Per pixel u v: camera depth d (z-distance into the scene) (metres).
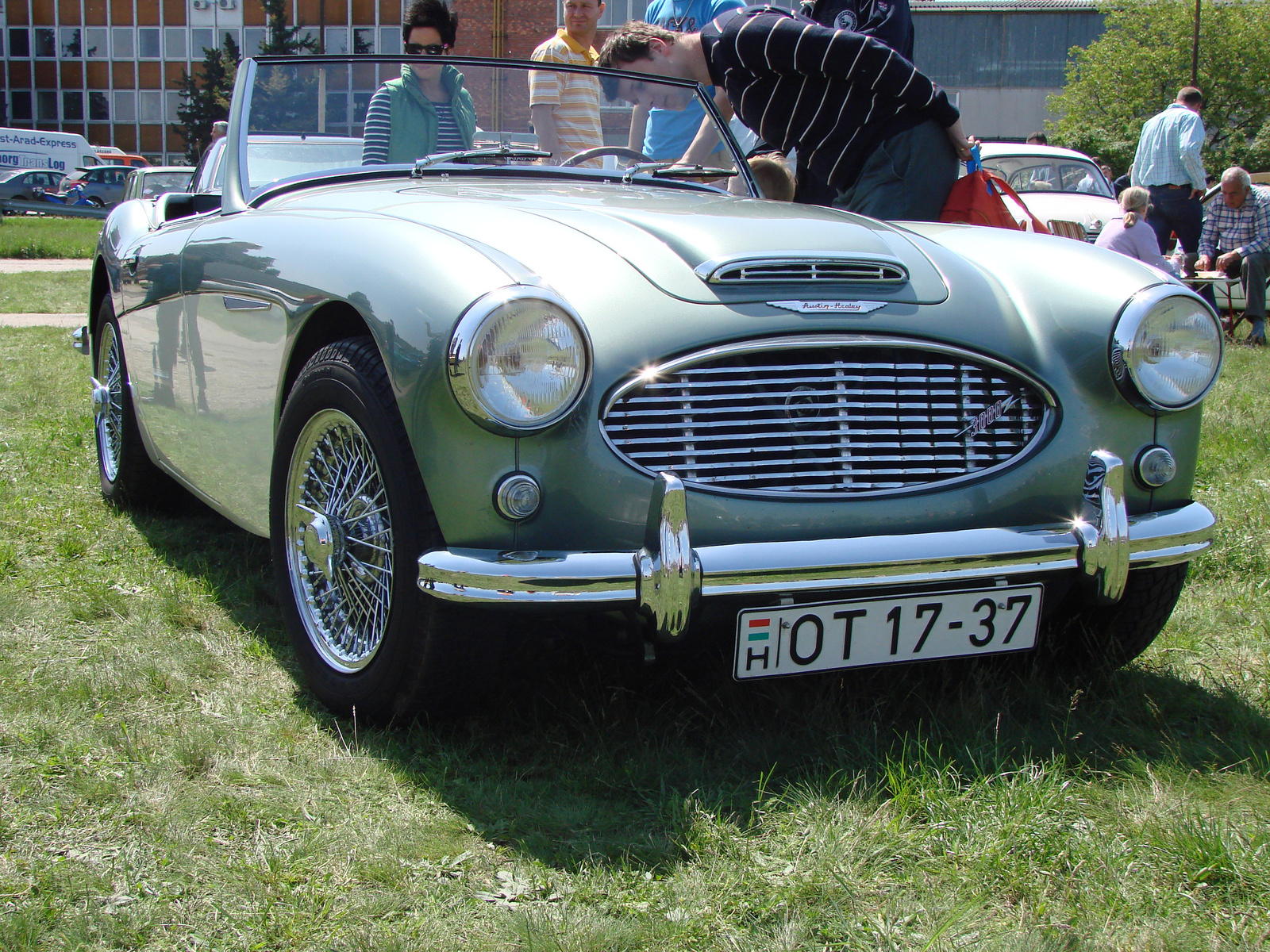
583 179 3.09
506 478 1.83
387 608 2.05
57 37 49.28
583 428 1.85
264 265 2.38
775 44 3.50
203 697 2.27
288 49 43.19
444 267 1.92
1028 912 1.60
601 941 1.51
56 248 18.92
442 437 1.85
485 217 2.20
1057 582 2.17
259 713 2.20
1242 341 8.93
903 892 1.64
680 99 3.40
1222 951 1.52
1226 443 4.59
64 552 3.14
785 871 1.68
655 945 1.51
